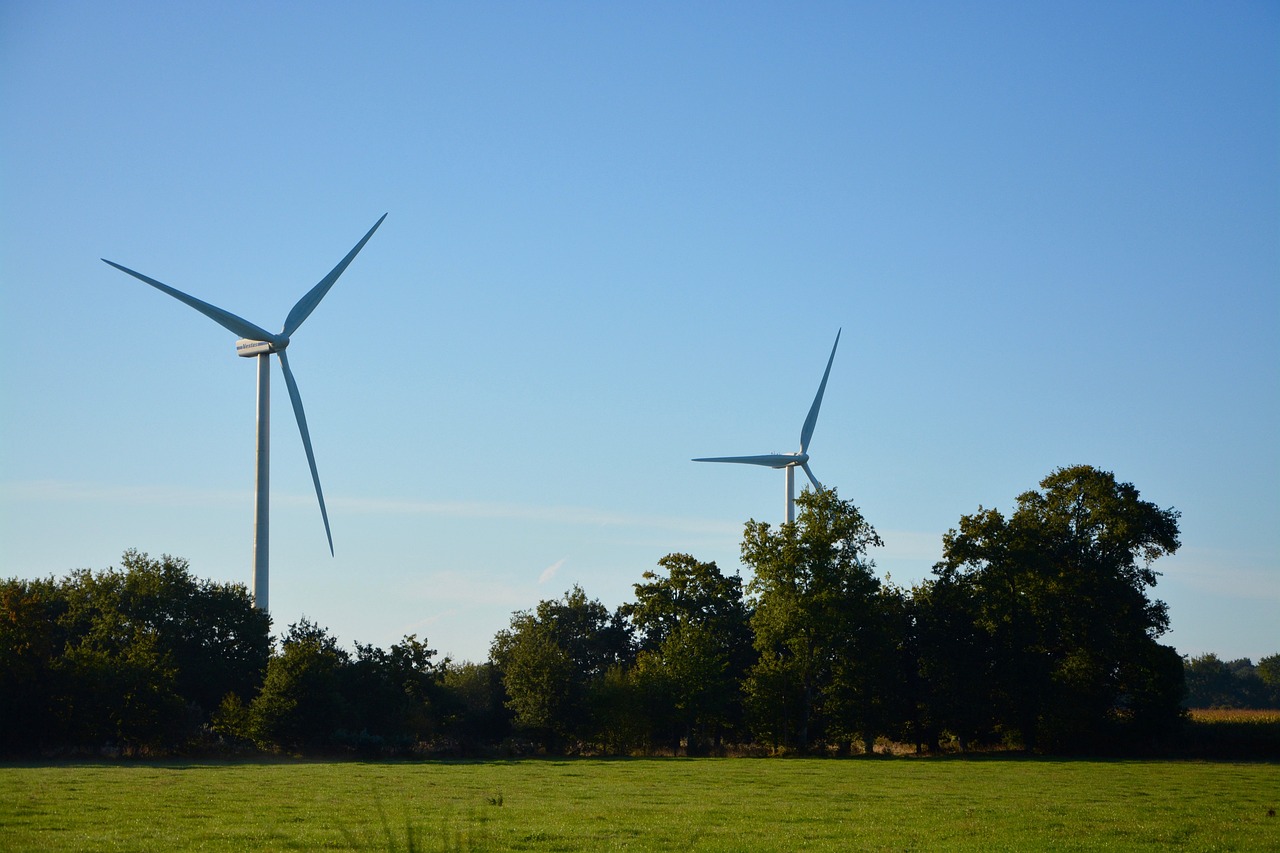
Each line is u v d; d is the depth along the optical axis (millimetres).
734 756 79812
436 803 38594
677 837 31062
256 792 41750
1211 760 72438
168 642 81312
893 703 80812
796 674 81250
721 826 33656
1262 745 76500
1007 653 80938
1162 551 81938
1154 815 37719
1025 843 30766
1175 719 78500
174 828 31172
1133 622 79938
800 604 81062
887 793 45438
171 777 48969
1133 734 78750
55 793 40375
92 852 27031
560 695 82438
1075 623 79375
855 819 35875
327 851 27250
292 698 71188
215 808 36062
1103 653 78688
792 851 28828
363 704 77562
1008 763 68188
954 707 79625
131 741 68625
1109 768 62938
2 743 66062
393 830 30859
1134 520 80250
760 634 82312
